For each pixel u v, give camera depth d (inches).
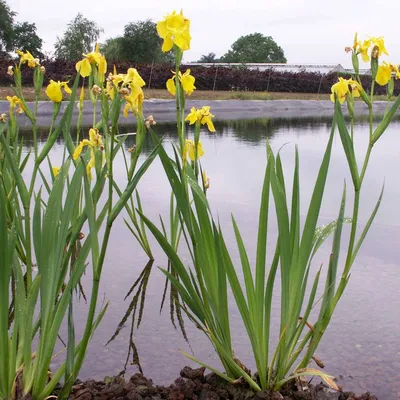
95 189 74.3
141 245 143.2
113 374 84.7
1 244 62.3
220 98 887.1
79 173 68.7
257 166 285.3
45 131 450.0
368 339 95.7
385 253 142.7
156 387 75.7
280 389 75.7
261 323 72.6
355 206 73.6
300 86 1175.0
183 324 105.0
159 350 93.7
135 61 1386.6
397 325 101.2
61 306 67.2
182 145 68.4
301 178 253.1
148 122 64.0
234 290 71.4
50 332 67.5
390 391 78.9
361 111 855.7
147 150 334.3
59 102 92.4
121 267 135.7
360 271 130.2
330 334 98.3
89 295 118.6
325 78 1200.2
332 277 71.6
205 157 319.6
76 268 67.1
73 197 67.8
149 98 749.9
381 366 86.1
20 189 94.4
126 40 1392.7
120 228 168.7
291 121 635.5
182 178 69.1
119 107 62.2
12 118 114.7
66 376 68.4
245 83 1096.2
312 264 136.2
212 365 87.9
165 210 187.9
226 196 211.0
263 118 689.6
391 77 70.9
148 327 103.2
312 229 69.9
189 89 67.1
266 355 73.7
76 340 96.7
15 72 100.3
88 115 592.7
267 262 136.7
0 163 116.0
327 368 86.0
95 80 65.9
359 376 83.3
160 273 132.5
